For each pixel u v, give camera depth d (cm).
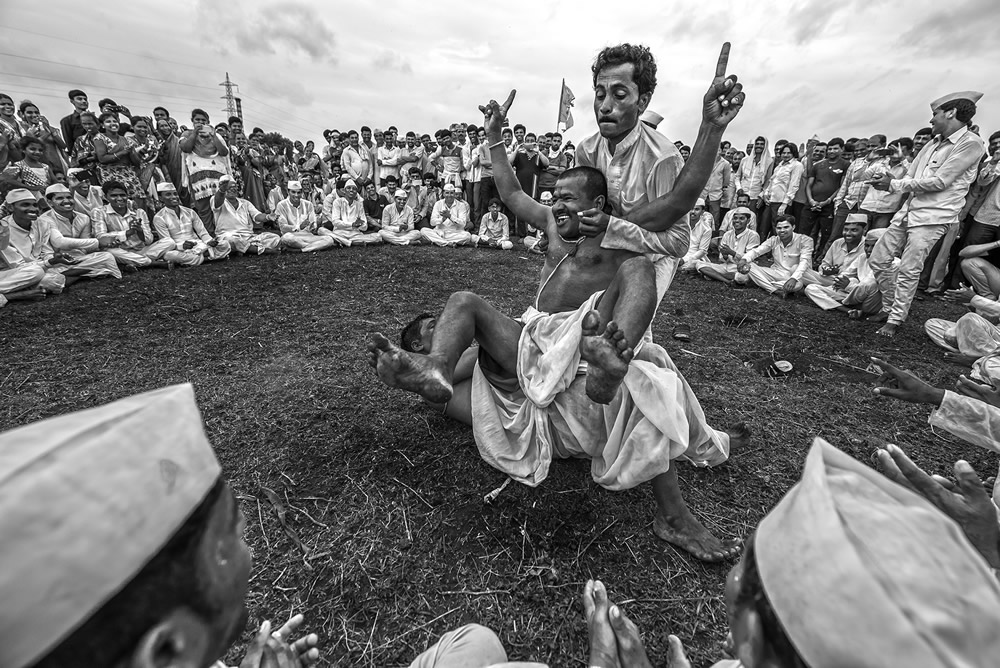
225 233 771
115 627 57
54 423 64
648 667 138
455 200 1012
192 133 823
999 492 160
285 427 308
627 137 255
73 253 615
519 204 298
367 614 197
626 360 181
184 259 700
